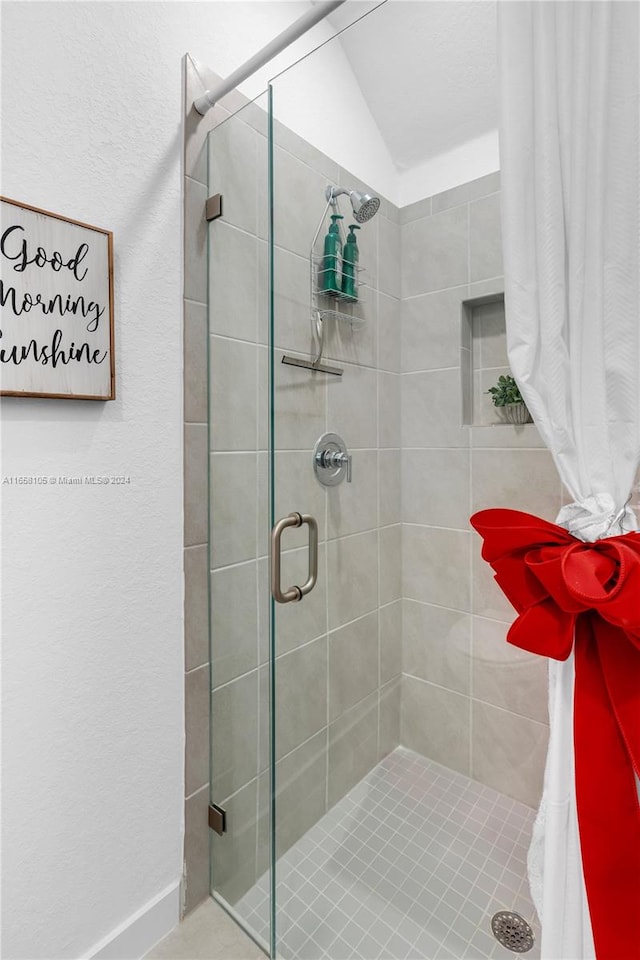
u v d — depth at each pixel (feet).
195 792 4.24
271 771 3.93
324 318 3.61
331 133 3.50
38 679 3.26
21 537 3.14
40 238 3.09
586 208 2.30
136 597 3.76
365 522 3.60
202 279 4.12
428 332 3.31
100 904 3.64
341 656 3.69
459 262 3.18
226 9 4.34
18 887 3.22
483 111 3.00
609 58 2.22
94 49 3.38
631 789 2.22
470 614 3.40
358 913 3.56
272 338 3.80
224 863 4.29
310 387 3.69
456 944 3.27
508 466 3.07
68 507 3.35
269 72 4.68
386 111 3.28
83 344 3.32
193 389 4.08
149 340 3.78
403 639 3.60
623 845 2.22
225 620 4.21
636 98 2.16
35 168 3.09
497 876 3.25
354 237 3.50
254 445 3.98
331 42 3.45
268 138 3.77
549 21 2.38
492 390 3.10
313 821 3.78
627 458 2.28
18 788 3.20
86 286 3.33
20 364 3.03
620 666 2.25
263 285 3.88
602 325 2.30
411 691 3.60
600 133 2.25
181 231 3.98
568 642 2.35
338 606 3.72
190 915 4.23
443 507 3.36
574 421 2.40
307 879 3.76
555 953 2.49
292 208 3.69
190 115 3.96
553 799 2.50
